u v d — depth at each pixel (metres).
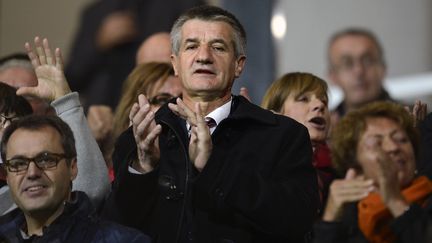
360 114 16.53
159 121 14.24
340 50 21.23
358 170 16.47
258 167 14.09
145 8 21.39
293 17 23.61
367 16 23.77
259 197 13.77
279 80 16.34
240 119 14.23
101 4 21.62
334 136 16.58
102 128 17.42
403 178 16.17
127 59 21.14
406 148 16.23
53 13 24.02
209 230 14.02
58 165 14.09
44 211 14.07
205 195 13.72
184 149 14.11
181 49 14.36
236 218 13.93
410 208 15.69
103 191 15.08
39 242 13.90
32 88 15.35
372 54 21.17
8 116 15.41
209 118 14.28
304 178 14.17
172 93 16.61
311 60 23.58
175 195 14.08
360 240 16.08
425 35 23.55
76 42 21.59
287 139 14.27
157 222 14.18
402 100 23.44
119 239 13.98
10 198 15.17
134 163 14.18
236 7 22.28
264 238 14.08
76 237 13.95
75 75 21.34
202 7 14.52
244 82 21.84
